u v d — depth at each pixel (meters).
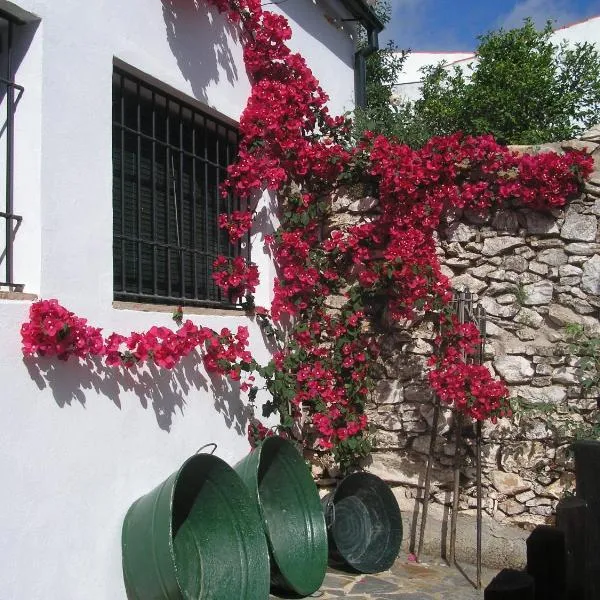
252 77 5.15
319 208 5.29
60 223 3.35
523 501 4.71
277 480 4.67
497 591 3.73
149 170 4.38
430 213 4.93
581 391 4.65
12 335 3.03
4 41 3.36
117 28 3.77
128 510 3.67
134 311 3.82
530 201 4.77
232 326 4.65
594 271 4.70
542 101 7.30
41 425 3.17
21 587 3.04
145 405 3.83
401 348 5.11
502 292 4.90
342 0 6.50
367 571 4.55
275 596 4.23
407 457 5.07
